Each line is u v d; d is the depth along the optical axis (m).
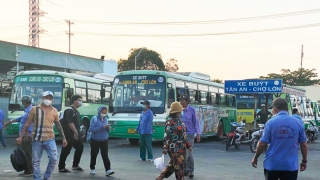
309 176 11.52
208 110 22.05
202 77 23.23
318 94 63.09
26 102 10.54
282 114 6.22
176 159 8.41
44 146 9.09
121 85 18.55
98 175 10.77
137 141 20.52
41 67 30.92
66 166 12.28
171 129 8.46
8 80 28.67
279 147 6.07
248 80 23.08
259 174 11.52
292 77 75.94
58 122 9.38
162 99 17.91
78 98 11.07
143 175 10.85
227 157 15.45
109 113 18.47
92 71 35.84
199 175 11.19
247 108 26.81
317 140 27.22
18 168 10.22
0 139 18.09
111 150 17.17
